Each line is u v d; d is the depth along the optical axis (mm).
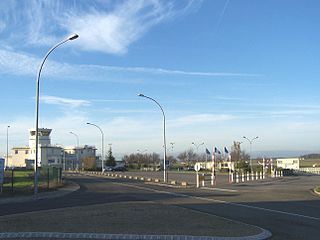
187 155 156875
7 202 26172
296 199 27719
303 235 13328
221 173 88312
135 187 43062
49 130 135375
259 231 13391
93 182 54406
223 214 18969
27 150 136625
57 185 42812
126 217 16141
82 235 12148
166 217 16266
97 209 18938
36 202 25641
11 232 12508
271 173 78500
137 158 159250
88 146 155125
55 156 133125
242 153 128250
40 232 12531
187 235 12375
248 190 38125
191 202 25141
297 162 128750
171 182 51719
